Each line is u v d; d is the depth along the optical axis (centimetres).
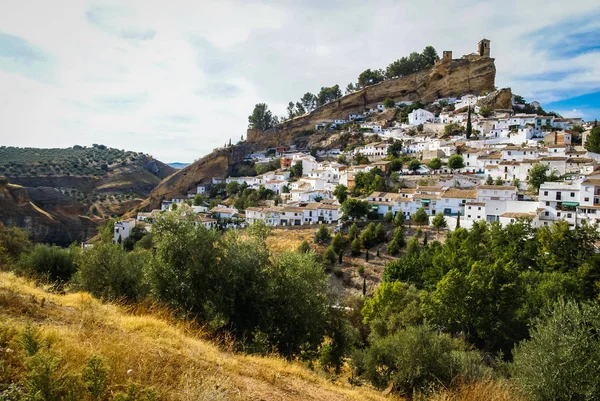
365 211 7725
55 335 864
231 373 1038
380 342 2386
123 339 1007
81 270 2473
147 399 652
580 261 4444
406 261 5631
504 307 3131
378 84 16775
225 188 13125
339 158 12312
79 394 628
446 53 15438
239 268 1959
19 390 598
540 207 6250
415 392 1817
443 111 14112
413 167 9894
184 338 1246
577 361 1374
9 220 11319
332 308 2492
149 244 7656
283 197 10881
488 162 9319
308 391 1112
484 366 2019
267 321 1894
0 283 1369
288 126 16925
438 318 3228
